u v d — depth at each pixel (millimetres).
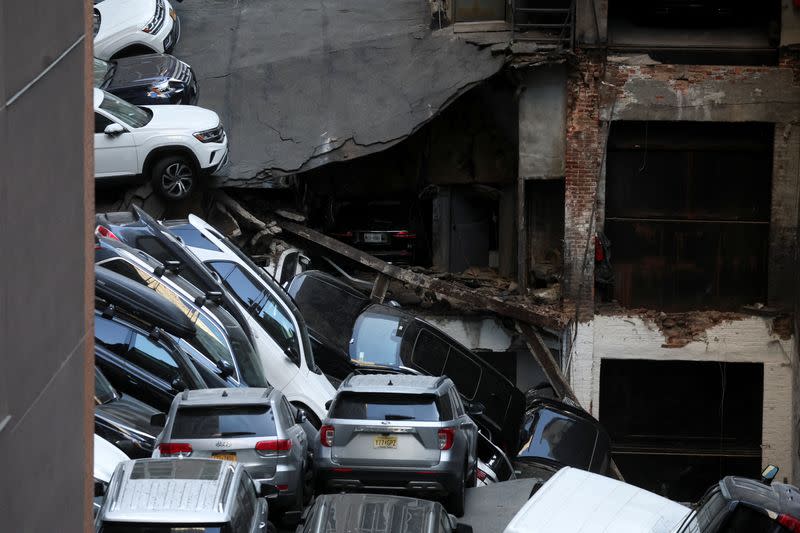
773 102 35906
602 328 36938
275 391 18578
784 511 14883
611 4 36219
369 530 12758
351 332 27438
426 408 18812
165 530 12141
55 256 7938
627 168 36938
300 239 36719
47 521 7828
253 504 14266
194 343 21344
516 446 27812
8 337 6840
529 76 36250
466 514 19859
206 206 33969
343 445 18719
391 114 35469
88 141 9109
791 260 36719
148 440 18312
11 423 6934
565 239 36438
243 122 35875
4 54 6766
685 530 14117
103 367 20297
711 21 36344
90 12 9203
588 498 14188
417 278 35562
